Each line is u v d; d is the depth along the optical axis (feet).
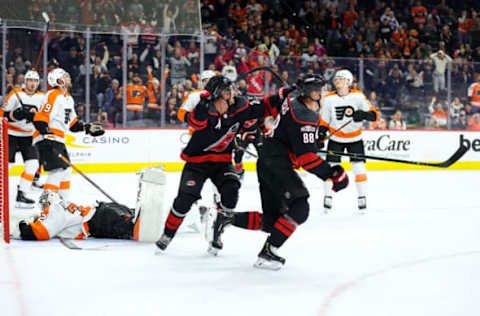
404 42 104.12
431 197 49.98
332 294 21.17
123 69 63.82
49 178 34.78
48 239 29.22
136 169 65.67
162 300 20.04
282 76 69.62
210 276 23.36
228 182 26.07
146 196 28.91
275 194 24.77
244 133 27.78
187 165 26.32
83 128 35.96
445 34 108.27
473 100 76.64
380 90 73.51
